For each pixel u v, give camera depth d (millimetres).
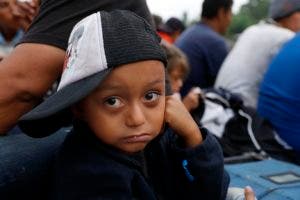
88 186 863
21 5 1796
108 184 863
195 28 3416
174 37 5230
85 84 799
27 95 1026
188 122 979
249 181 1527
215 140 1006
